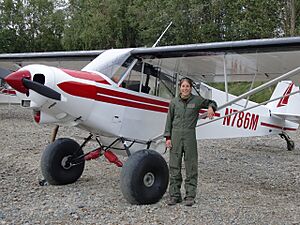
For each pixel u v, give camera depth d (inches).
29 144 357.1
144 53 214.1
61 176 215.2
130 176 181.3
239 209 179.5
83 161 224.4
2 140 375.9
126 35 1288.1
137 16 1193.4
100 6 1246.9
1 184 215.5
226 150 369.7
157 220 161.5
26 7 1521.9
